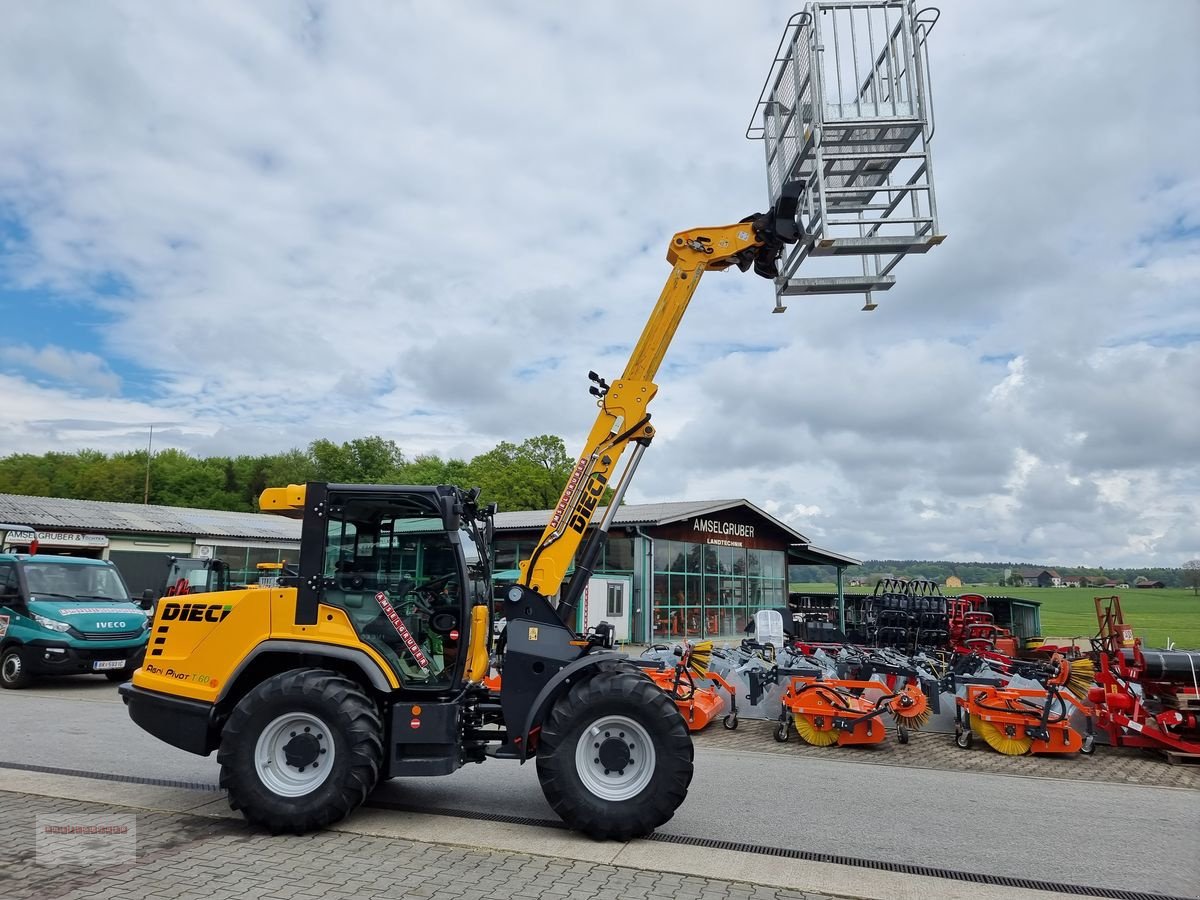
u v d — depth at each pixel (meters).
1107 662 9.73
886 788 7.41
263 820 5.34
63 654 12.18
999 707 9.38
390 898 4.35
